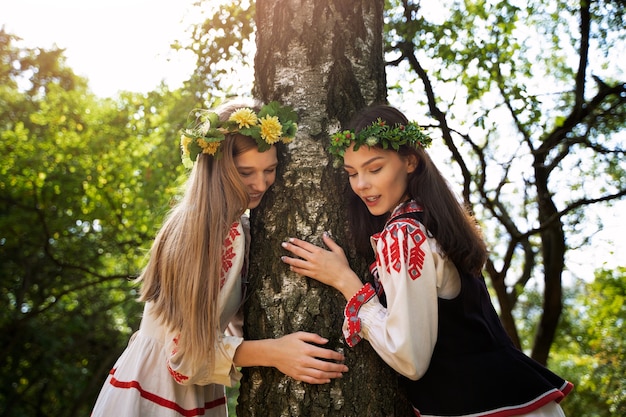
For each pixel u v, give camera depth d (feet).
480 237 6.99
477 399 6.35
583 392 32.32
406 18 17.62
